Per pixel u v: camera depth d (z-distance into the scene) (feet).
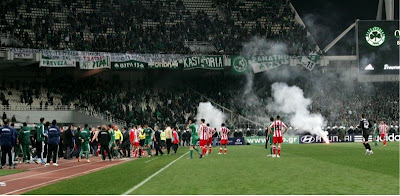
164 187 42.60
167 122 162.30
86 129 89.15
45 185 47.67
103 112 162.40
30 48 155.12
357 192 37.58
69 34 173.06
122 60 162.91
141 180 49.16
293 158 80.02
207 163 70.79
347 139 166.50
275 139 84.64
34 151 100.32
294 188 40.40
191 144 84.74
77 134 101.71
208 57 171.42
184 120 168.86
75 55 156.04
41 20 172.04
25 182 52.85
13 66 165.78
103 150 90.33
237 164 67.67
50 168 73.77
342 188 39.96
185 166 65.62
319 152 98.32
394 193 36.83
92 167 74.02
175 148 106.93
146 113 164.35
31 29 167.63
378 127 128.77
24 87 163.43
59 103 162.20
